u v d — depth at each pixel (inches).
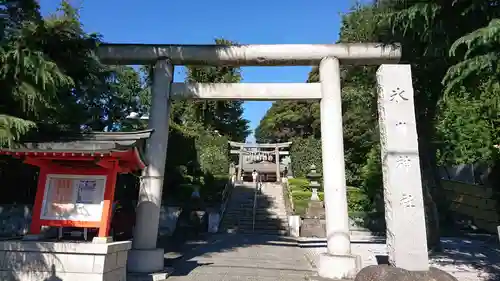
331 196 310.5
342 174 314.8
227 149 1049.5
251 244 490.6
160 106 335.6
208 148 956.0
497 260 371.9
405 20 320.2
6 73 230.2
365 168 751.1
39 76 231.5
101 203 241.6
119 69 527.5
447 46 308.5
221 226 634.2
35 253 222.1
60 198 243.8
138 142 256.2
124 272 250.4
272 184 984.3
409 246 245.3
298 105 1261.1
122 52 345.1
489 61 230.2
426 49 330.0
